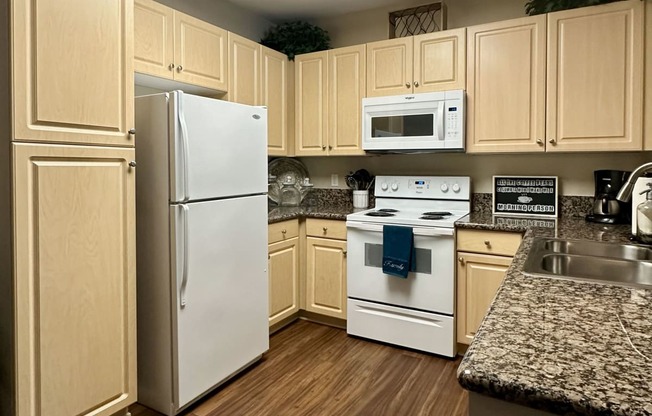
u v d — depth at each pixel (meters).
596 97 2.34
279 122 3.28
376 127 2.96
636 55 2.24
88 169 1.66
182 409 2.03
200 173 2.02
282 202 3.59
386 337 2.78
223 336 2.20
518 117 2.56
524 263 1.36
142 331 2.06
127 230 1.82
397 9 3.30
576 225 2.35
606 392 0.56
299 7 3.34
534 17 2.47
